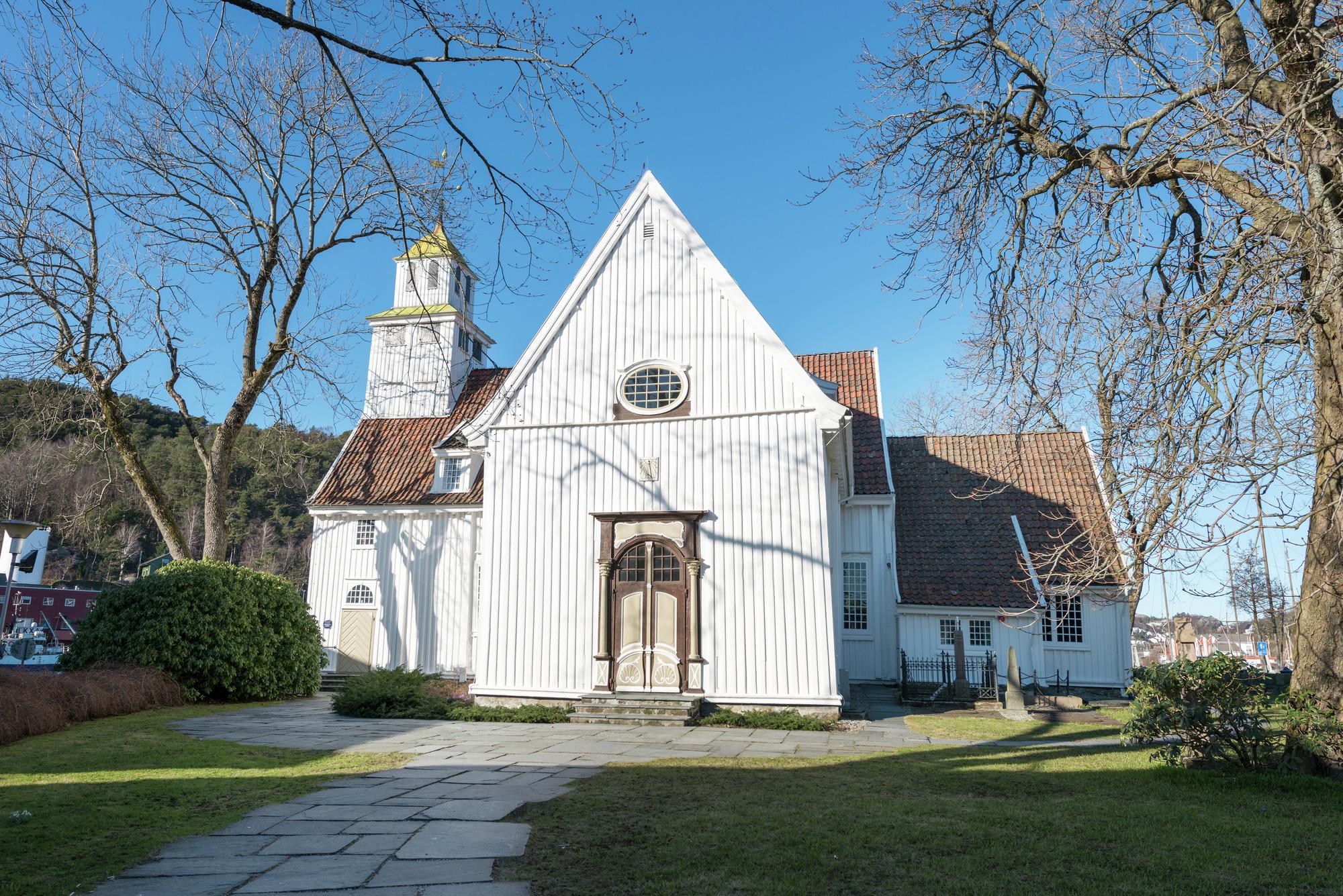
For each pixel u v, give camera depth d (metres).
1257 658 37.72
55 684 14.50
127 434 22.77
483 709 16.69
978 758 11.34
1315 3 8.83
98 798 8.33
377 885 5.64
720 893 5.44
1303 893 5.52
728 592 16.95
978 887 5.55
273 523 66.19
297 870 6.00
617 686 17.14
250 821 7.45
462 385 32.84
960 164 11.81
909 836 6.79
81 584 43.00
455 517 27.00
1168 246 10.66
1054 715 17.88
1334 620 9.48
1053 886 5.59
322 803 8.12
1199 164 9.94
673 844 6.55
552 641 17.69
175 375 23.34
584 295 19.17
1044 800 8.30
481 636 18.08
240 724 14.98
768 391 17.56
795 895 5.40
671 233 18.91
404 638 26.52
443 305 32.31
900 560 25.88
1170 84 9.70
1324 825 7.32
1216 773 9.73
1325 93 7.46
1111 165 10.59
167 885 5.68
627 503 17.84
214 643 18.94
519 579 18.12
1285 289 8.09
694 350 18.19
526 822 7.33
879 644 24.72
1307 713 9.30
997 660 23.92
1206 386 8.66
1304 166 8.49
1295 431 7.95
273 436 26.89
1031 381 10.20
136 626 18.48
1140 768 10.21
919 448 29.67
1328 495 8.91
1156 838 6.81
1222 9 9.93
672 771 9.94
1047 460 28.20
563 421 18.61
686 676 16.84
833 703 16.05
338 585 27.45
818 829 6.98
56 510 40.56
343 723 15.55
